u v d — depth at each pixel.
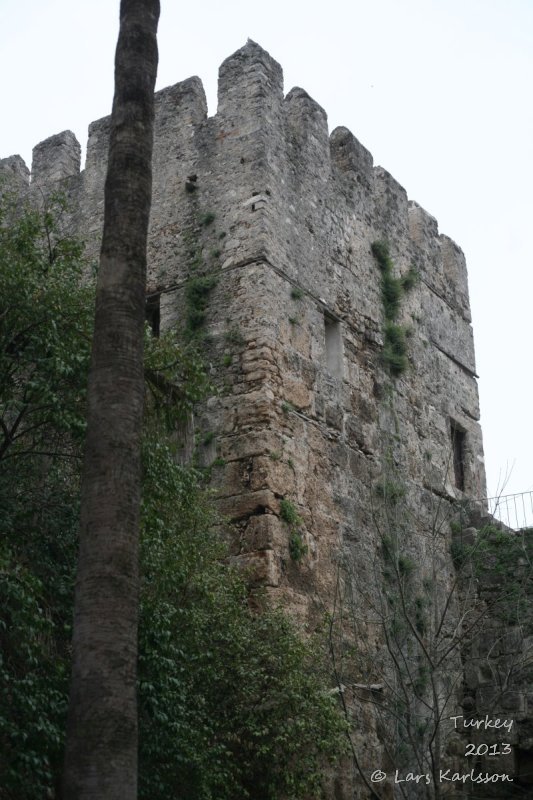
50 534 13.13
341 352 20.52
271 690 14.23
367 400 21.00
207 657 13.77
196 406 18.44
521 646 20.23
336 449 19.56
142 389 10.45
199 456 18.05
